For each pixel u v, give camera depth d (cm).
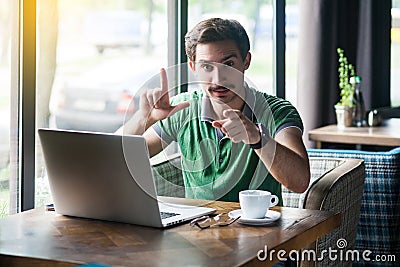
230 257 204
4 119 299
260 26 484
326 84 522
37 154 311
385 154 380
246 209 243
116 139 230
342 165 321
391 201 384
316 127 514
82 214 250
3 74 297
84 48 336
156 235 228
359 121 506
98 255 207
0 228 239
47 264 205
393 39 603
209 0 429
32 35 300
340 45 559
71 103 330
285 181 272
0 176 299
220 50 268
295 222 243
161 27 389
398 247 393
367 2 580
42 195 314
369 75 584
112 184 238
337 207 294
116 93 356
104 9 347
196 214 251
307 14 510
